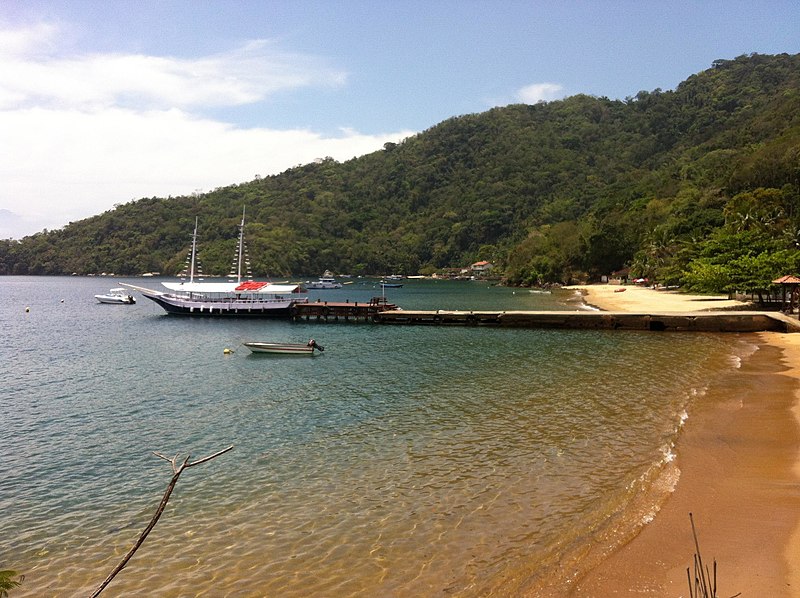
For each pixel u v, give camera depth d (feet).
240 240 268.62
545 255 564.71
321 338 171.53
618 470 56.24
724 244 243.19
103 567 42.32
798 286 178.09
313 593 37.60
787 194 357.61
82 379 113.60
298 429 74.95
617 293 351.05
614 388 93.09
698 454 59.67
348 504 51.03
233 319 232.53
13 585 28.35
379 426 74.90
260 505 51.70
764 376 99.66
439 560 40.91
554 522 45.65
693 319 176.14
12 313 277.03
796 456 57.77
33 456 67.26
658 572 37.27
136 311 285.64
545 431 69.82
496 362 122.72
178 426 78.18
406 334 178.70
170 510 51.55
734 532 42.06
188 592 38.47
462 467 58.75
